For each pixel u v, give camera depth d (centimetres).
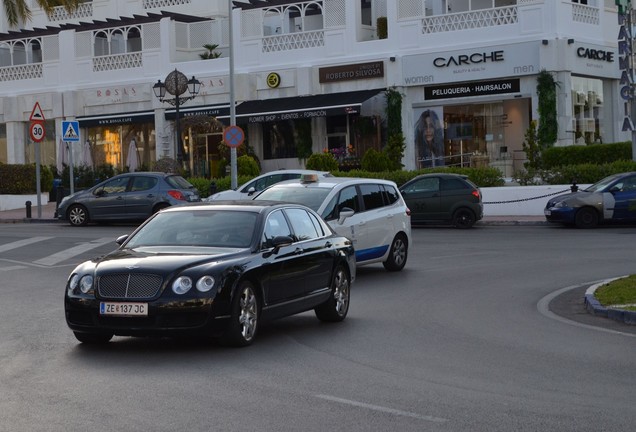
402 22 4481
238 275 1163
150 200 3278
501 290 1747
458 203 3155
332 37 4650
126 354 1146
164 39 5041
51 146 5431
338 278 1406
